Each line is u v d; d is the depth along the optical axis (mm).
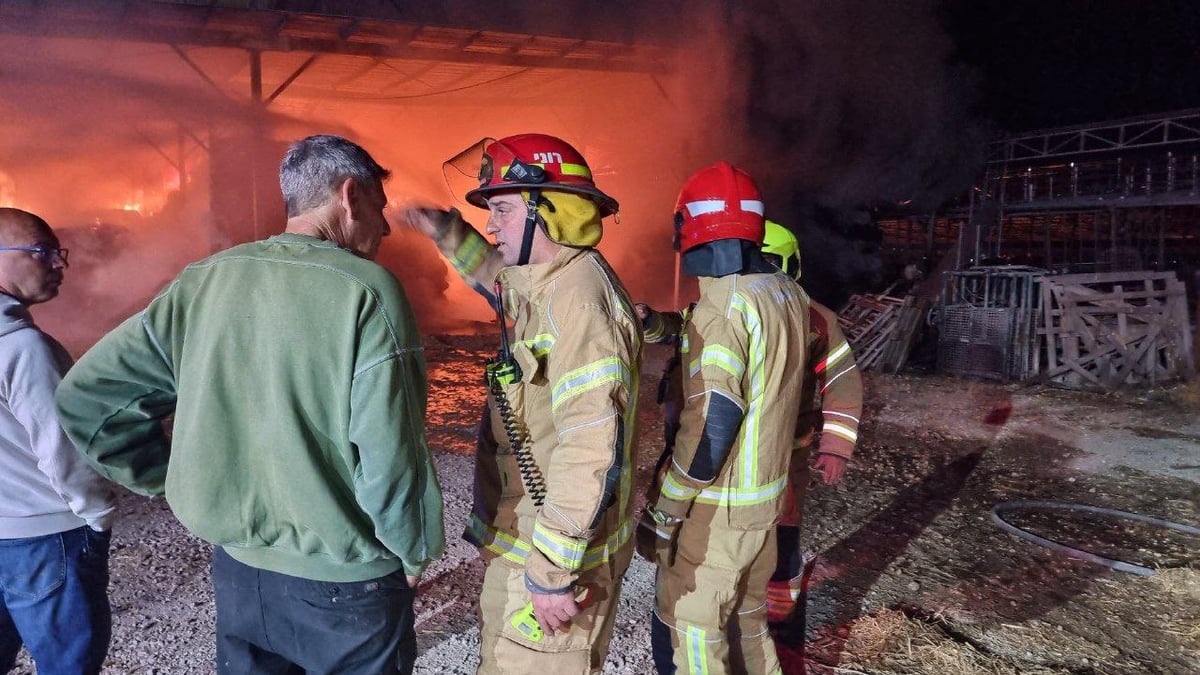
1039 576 4223
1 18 12555
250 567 1746
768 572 2436
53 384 2029
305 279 1652
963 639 3488
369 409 1611
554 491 1776
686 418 2203
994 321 10883
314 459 1653
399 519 1646
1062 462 6641
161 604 3588
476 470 2145
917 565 4344
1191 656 3387
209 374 1661
